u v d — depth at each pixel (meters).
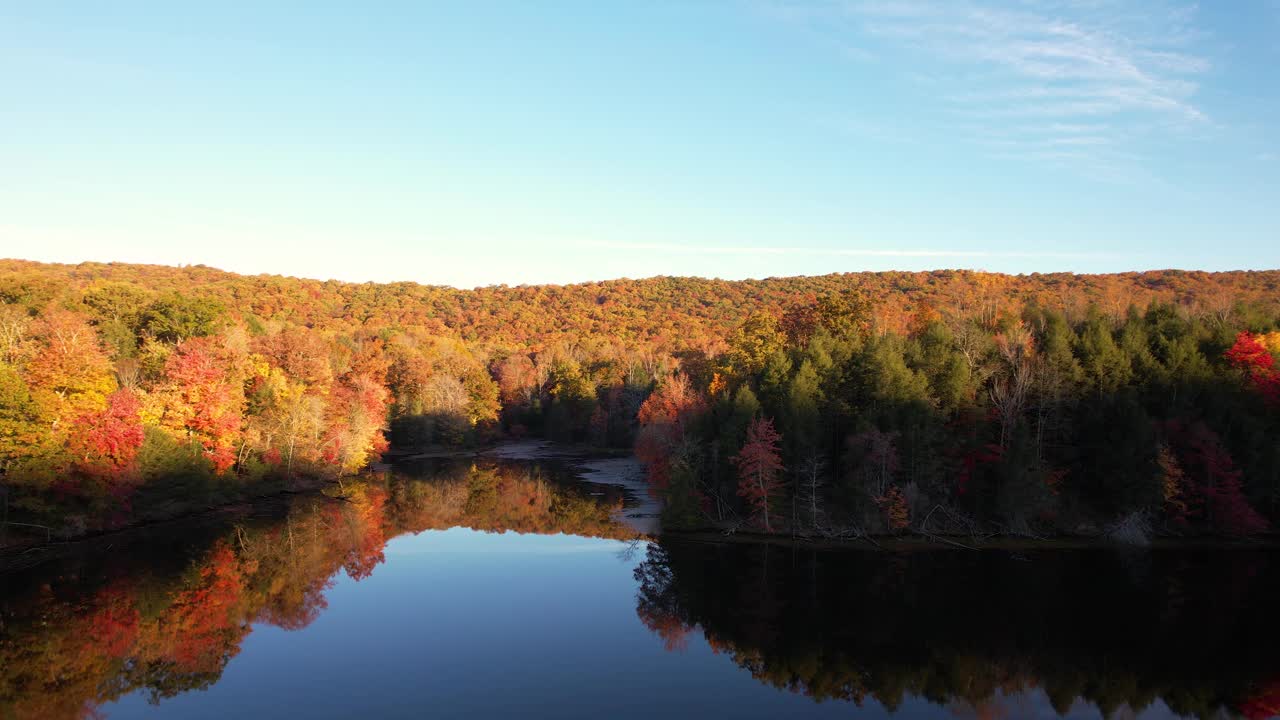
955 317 85.44
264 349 89.06
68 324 64.25
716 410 65.81
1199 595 43.53
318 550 53.81
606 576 47.47
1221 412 58.56
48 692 29.88
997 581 45.94
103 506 52.62
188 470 60.94
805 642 36.38
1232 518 54.97
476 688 30.41
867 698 30.56
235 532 58.41
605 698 29.72
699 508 60.62
